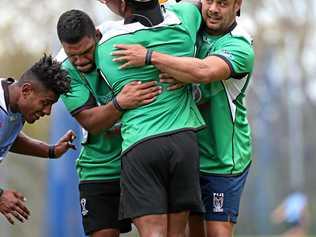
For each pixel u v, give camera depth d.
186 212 22.84
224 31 24.17
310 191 99.44
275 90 96.56
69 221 52.00
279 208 79.62
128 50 22.69
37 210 81.31
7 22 93.62
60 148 26.09
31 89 23.44
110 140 25.00
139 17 23.00
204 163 24.84
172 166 22.53
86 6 84.94
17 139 25.67
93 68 23.52
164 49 22.95
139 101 22.72
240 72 23.75
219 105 24.52
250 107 93.31
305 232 72.44
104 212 25.44
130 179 22.58
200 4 24.19
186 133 22.73
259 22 102.31
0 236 67.88
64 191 51.88
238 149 24.94
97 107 23.41
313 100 105.56
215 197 24.81
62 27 23.03
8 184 77.50
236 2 24.16
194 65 22.77
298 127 95.88
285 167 95.69
